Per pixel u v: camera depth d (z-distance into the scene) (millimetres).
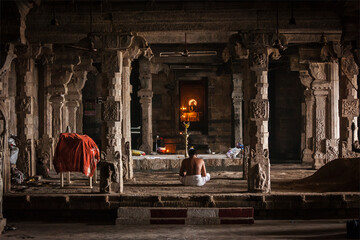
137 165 13375
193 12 8836
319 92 13352
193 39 11406
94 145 9516
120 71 9039
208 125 20484
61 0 9055
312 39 9586
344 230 7152
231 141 19953
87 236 6926
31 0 8875
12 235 7043
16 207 8430
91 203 8398
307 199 8336
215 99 20547
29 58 10484
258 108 8727
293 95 20078
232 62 17797
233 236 6812
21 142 10586
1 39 8930
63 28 9062
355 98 11164
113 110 8867
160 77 20531
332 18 8891
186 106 20703
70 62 13430
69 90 14930
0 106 8102
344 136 11234
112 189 8703
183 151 18062
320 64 13266
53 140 13992
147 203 8336
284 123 20078
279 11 8836
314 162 13453
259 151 8688
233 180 10820
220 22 8844
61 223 8102
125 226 7754
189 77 20375
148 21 8891
